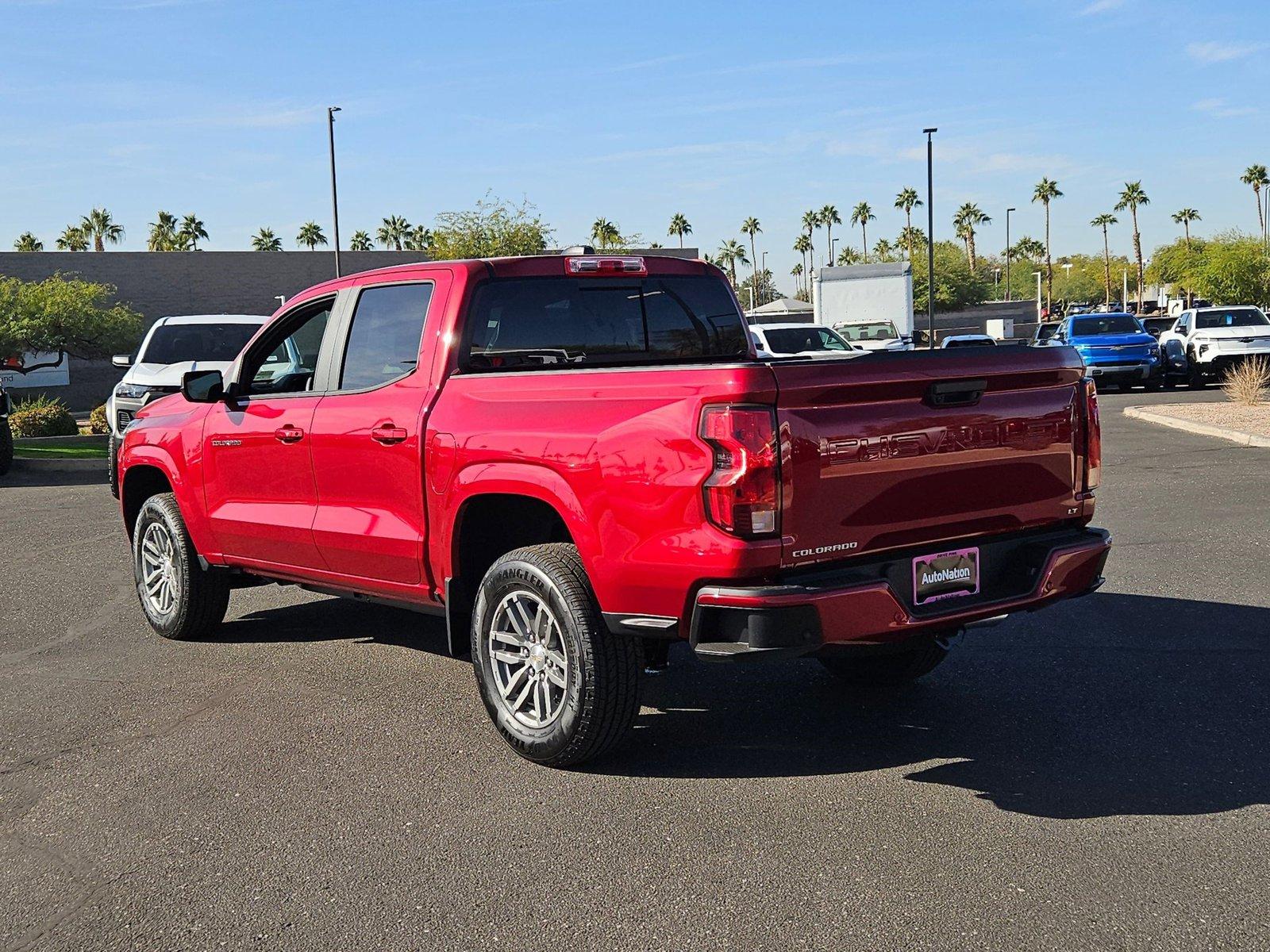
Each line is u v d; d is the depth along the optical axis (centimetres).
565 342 556
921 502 435
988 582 459
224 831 420
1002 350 452
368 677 617
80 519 1225
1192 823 397
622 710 457
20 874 390
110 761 496
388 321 556
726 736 506
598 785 454
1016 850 381
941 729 504
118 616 775
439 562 518
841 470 414
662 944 329
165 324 1633
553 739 464
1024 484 463
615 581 437
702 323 606
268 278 4838
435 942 335
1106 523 1000
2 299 3462
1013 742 485
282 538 606
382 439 536
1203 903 341
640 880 369
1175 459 1427
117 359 1647
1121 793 426
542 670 476
